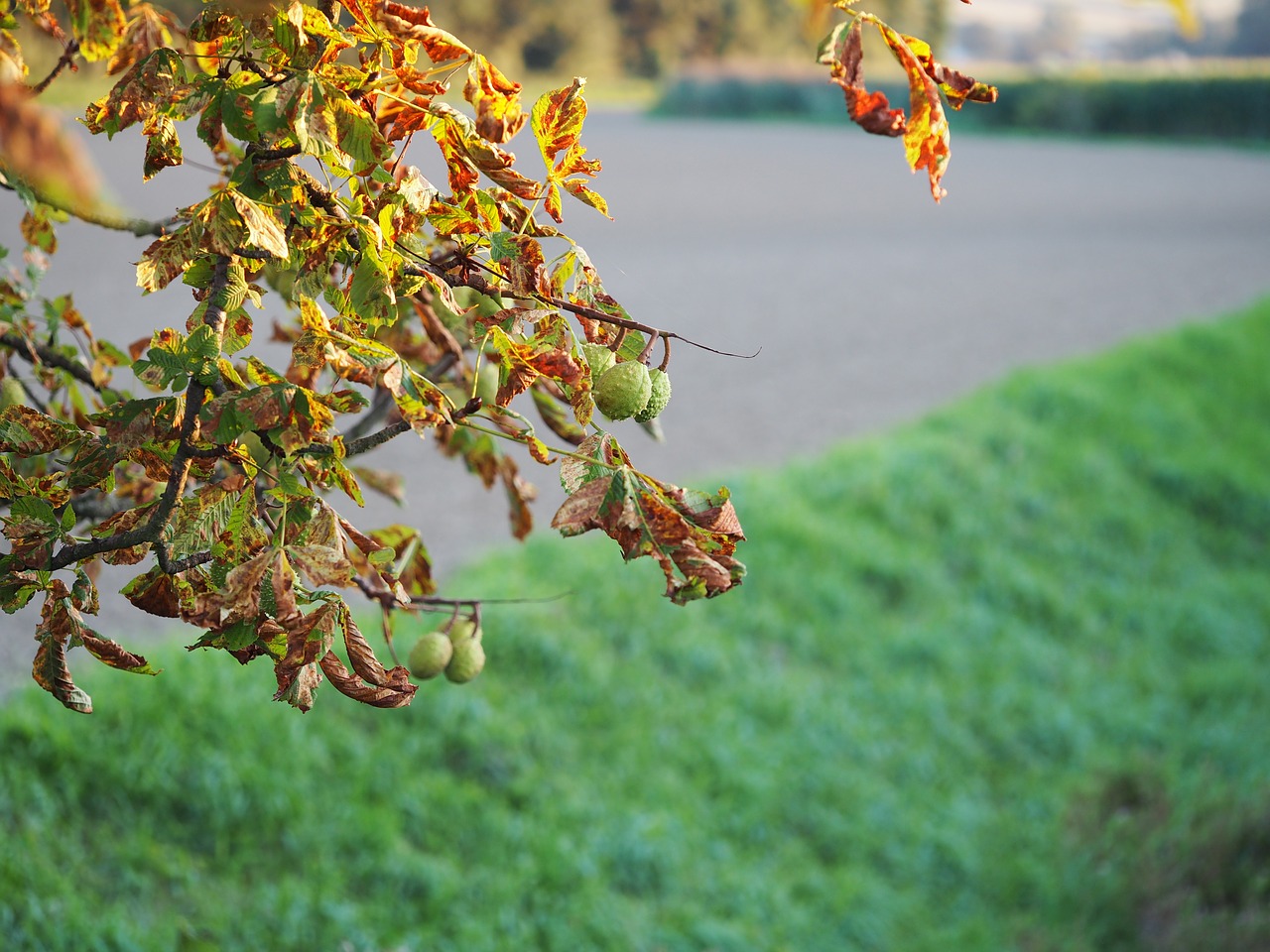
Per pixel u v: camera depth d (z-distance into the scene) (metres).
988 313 14.63
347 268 1.34
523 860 4.76
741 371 11.23
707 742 5.78
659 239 17.02
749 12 44.78
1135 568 8.59
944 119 1.14
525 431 1.25
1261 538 9.57
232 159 1.74
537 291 1.27
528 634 5.84
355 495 1.21
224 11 1.15
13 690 4.55
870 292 15.16
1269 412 11.93
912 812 5.83
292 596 1.17
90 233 12.01
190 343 1.19
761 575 7.07
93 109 1.17
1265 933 4.87
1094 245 20.06
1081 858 5.61
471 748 5.17
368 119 1.13
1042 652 7.34
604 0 47.19
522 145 12.41
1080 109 38.88
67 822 4.08
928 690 6.66
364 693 1.22
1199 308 15.91
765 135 35.16
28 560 1.24
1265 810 5.57
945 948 5.11
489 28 43.91
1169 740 6.71
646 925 4.73
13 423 1.26
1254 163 33.53
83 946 3.66
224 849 4.27
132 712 4.52
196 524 1.24
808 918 5.06
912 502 8.41
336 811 4.59
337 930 4.14
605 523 1.21
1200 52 50.09
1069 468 9.57
